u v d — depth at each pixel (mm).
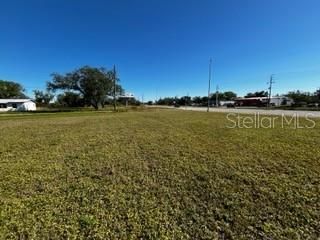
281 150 6629
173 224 2943
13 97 72438
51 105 64312
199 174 4762
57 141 8773
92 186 4184
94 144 8070
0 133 11320
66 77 47844
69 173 4918
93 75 47656
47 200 3611
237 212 3213
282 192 3797
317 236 2656
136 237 2678
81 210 3289
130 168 5234
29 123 17000
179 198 3676
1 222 2969
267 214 3148
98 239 2639
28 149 7367
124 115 26438
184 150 6902
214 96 84000
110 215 3152
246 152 6500
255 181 4309
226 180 4398
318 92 55375
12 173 4938
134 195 3793
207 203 3496
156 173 4879
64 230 2797
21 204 3477
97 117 23266
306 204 3383
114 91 44906
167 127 13086
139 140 8758
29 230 2797
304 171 4777
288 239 2617
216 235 2715
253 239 2635
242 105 69438
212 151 6695
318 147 6887
